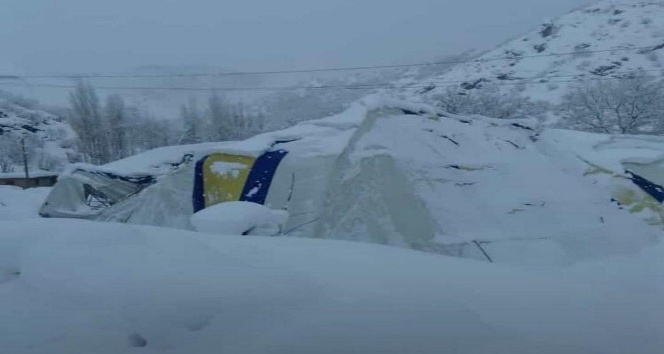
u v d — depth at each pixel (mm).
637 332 2904
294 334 2744
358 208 8195
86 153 49281
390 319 2885
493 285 3414
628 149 11031
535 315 3002
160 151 21078
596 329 2896
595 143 11188
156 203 10633
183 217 10219
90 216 16906
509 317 2959
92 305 3055
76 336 2768
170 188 10656
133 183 18453
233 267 3521
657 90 37094
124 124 51344
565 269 4492
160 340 2729
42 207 17562
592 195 9117
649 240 8133
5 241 4176
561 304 3180
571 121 39469
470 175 8727
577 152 10727
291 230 8508
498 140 10055
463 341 2707
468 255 7266
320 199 8805
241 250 4012
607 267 4609
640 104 37000
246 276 3352
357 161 8703
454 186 8406
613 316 3084
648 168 10219
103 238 4168
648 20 99875
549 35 109438
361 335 2738
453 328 2818
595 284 3689
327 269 3588
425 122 9562
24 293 3287
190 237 4398
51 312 3014
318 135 10766
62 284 3326
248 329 2791
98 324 2869
